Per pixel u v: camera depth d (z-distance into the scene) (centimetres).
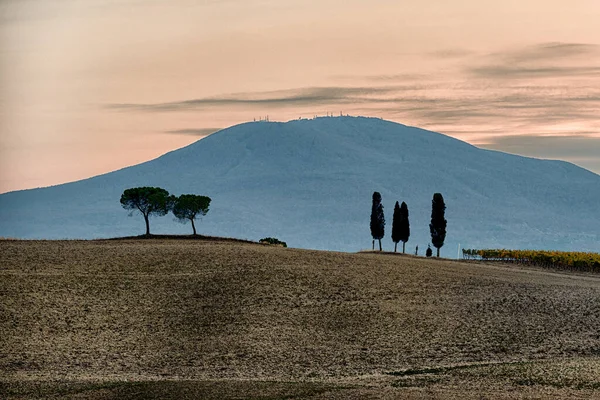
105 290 11362
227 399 6425
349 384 7119
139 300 10950
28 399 6650
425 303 11256
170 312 10438
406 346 9169
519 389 6744
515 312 10900
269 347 9081
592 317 10719
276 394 6569
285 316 10331
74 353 8712
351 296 11450
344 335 9594
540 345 9212
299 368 8300
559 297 12119
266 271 12775
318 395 6506
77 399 6644
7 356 8481
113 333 9500
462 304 11300
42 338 9162
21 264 12800
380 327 9962
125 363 8425
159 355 8744
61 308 10356
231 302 10931
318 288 11806
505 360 8531
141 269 12800
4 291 10912
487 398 6312
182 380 7538
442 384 7056
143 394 6706
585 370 7488
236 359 8619
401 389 6744
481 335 9669
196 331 9656
